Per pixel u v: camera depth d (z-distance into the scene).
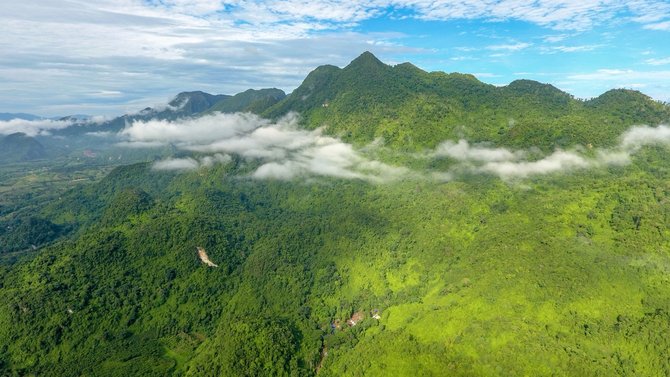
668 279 131.62
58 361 154.50
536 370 113.38
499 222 183.38
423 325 143.88
